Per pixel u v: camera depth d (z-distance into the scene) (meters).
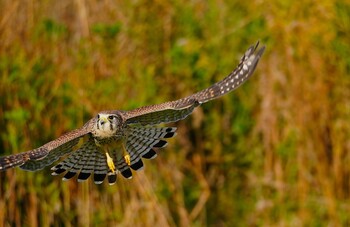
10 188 14.61
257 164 17.27
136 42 16.61
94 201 15.23
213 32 17.58
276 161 17.23
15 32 15.50
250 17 17.81
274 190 17.14
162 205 15.83
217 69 17.31
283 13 17.81
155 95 16.55
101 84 15.74
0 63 15.09
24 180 14.77
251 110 17.48
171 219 15.70
